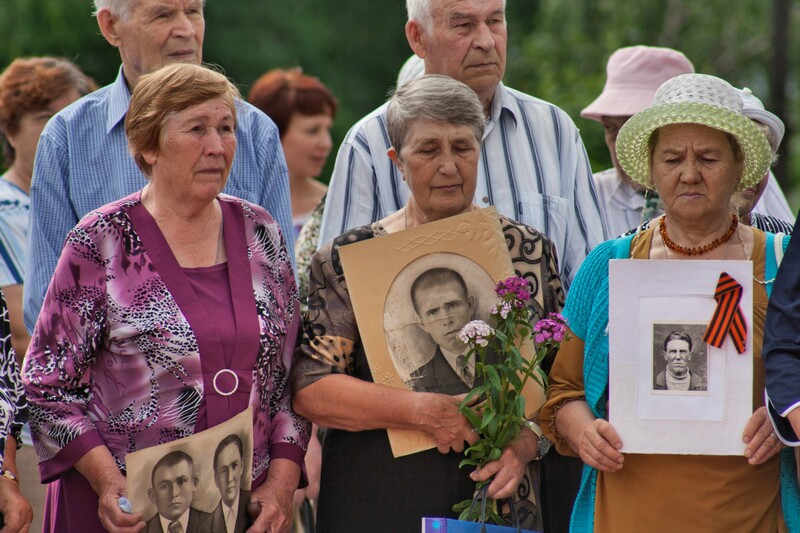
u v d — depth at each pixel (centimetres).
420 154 694
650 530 652
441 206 702
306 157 1274
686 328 643
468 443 688
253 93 1287
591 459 652
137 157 693
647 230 684
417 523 693
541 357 670
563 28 2855
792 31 2866
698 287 645
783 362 622
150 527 645
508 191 858
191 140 673
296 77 1288
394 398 686
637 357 646
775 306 634
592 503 682
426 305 700
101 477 652
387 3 3291
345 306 712
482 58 847
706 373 640
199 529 655
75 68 1020
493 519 683
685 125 645
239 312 684
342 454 712
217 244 702
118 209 686
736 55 2852
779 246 660
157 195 692
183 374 665
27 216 966
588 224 868
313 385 704
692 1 2833
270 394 707
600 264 686
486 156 864
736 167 650
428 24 859
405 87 707
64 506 675
